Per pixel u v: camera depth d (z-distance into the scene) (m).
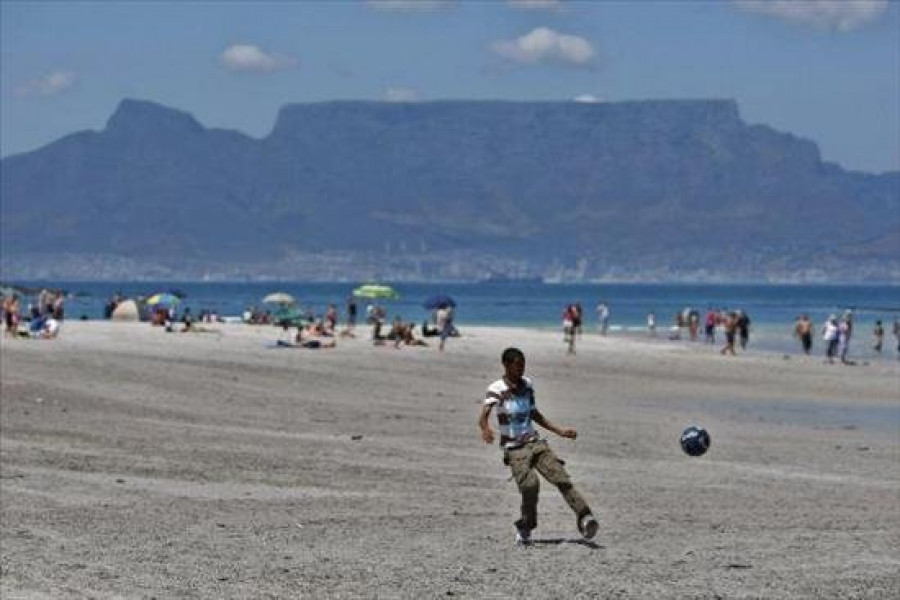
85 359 69.25
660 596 18.66
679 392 66.50
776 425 50.50
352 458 36.12
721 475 34.31
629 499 29.50
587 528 22.31
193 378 61.88
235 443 39.03
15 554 21.67
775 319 191.25
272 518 25.98
